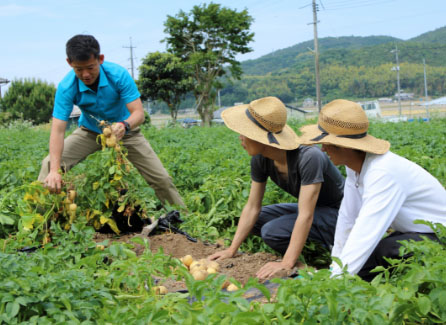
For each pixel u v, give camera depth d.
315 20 35.69
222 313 2.38
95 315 2.52
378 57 121.88
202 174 7.07
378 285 2.72
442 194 3.38
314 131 3.47
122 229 4.82
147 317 2.36
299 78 110.38
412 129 15.31
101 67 4.85
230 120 3.77
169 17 38.72
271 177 4.18
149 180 5.39
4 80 46.25
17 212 4.17
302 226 3.77
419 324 2.58
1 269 2.56
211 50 39.09
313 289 2.40
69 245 3.49
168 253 4.42
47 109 50.72
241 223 4.30
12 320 2.28
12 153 11.32
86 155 5.24
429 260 2.71
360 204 3.63
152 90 40.59
